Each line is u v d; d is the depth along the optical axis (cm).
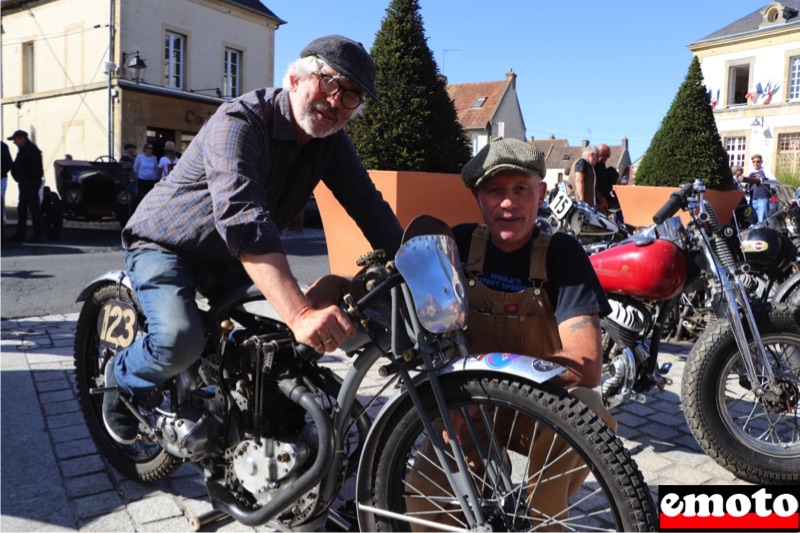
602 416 207
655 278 298
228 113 210
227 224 188
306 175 234
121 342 264
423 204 487
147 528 238
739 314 286
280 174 223
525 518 181
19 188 1136
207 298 237
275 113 217
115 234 1307
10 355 445
